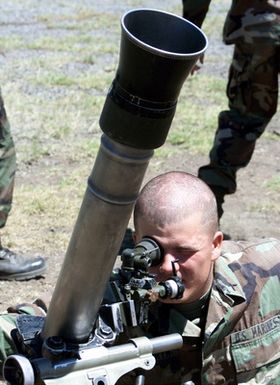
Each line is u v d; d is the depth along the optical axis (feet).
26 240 18.86
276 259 9.63
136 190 5.67
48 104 29.96
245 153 18.99
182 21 5.44
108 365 6.45
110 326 6.64
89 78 34.71
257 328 9.25
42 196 20.97
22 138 25.76
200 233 8.20
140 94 5.26
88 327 6.32
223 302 8.92
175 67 5.16
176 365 9.09
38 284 17.31
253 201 22.36
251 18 18.20
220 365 9.20
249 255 9.54
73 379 6.29
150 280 6.81
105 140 5.52
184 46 5.46
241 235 20.27
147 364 6.58
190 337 8.85
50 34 45.14
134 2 57.67
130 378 8.63
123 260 6.97
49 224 19.70
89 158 24.40
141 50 5.09
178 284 6.88
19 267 17.21
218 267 9.16
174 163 24.82
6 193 16.49
